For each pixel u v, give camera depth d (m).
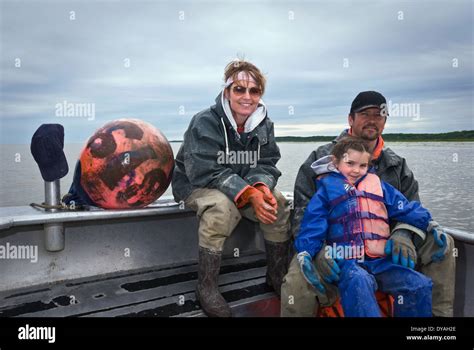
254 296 2.02
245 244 2.70
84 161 2.06
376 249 1.68
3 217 1.92
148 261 2.38
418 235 1.69
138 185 2.06
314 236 1.68
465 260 1.81
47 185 2.12
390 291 1.61
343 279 1.56
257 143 2.07
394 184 1.91
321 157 1.93
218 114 1.98
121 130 2.08
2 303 1.89
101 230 2.24
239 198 1.86
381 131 1.87
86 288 2.07
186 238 2.51
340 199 1.72
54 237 2.02
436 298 1.68
